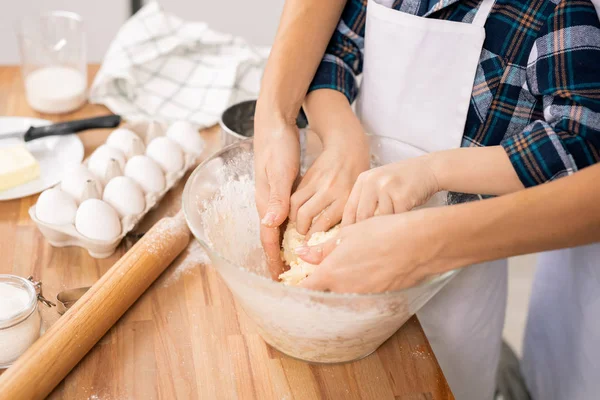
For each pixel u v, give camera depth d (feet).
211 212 2.73
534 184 2.49
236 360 2.58
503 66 2.77
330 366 2.59
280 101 2.86
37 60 4.23
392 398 2.48
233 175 2.87
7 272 2.89
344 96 3.14
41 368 2.28
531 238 2.03
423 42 2.87
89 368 2.49
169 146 3.49
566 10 2.52
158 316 2.74
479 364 3.56
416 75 2.98
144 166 3.30
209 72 4.41
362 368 2.59
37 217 2.97
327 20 3.01
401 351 2.69
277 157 2.70
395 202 2.40
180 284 2.91
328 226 2.69
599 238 2.08
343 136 2.85
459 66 2.86
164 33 4.50
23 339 2.42
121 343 2.60
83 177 3.16
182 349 2.60
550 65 2.54
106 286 2.59
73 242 3.06
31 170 3.40
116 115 3.91
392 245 2.08
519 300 7.14
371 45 3.07
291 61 2.93
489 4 2.73
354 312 2.15
